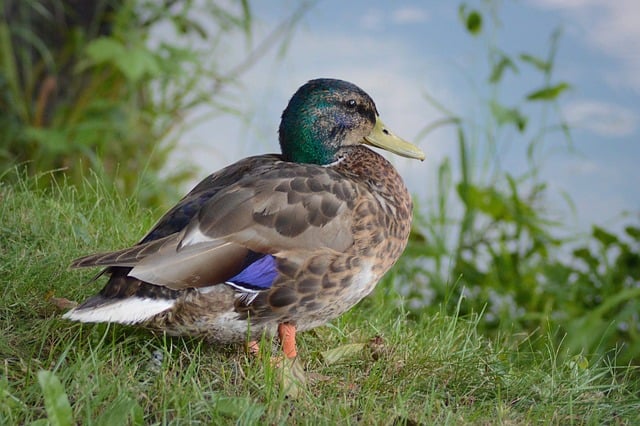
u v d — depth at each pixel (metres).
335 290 7.36
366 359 8.21
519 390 8.15
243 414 6.58
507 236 14.20
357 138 8.68
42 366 7.14
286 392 7.10
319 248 7.21
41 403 6.63
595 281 13.76
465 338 9.30
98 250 9.47
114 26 15.99
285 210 7.18
